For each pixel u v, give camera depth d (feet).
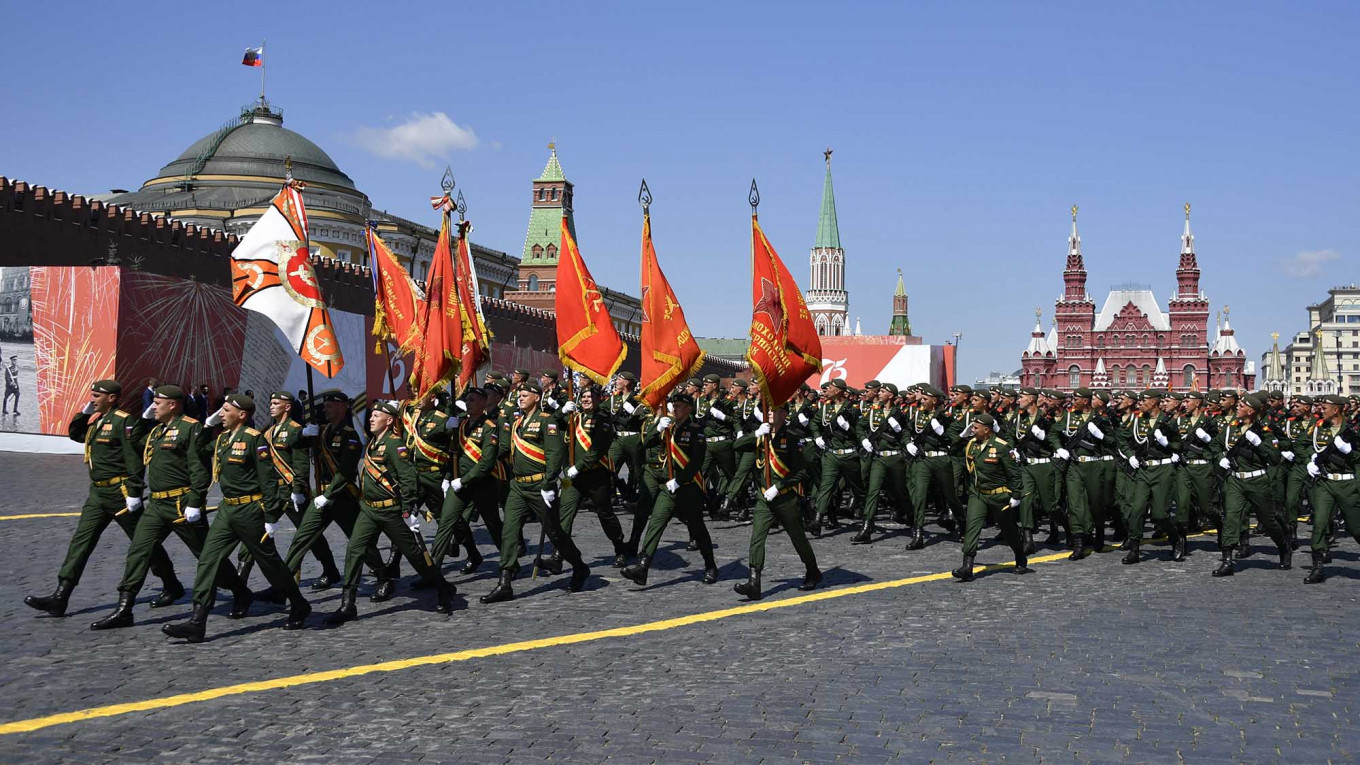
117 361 93.97
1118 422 52.80
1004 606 39.29
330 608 38.19
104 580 41.34
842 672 29.86
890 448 56.54
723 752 23.34
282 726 24.81
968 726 25.22
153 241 109.40
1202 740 24.36
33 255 98.68
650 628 35.29
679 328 46.88
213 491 70.08
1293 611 38.75
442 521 41.65
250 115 242.37
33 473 79.25
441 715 25.77
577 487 44.50
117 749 23.09
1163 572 47.91
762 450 40.91
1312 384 495.82
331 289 125.39
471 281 54.03
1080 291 469.57
